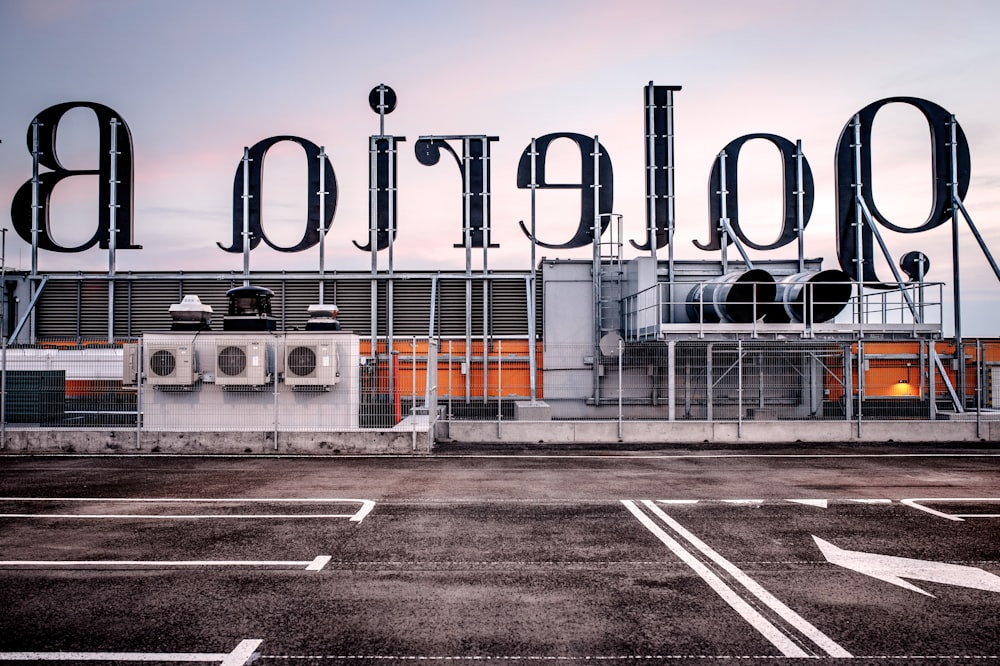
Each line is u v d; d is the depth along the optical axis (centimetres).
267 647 502
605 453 1538
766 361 1944
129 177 2278
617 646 504
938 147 2256
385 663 476
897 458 1470
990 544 786
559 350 2150
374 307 2222
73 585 639
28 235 2261
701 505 998
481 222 2253
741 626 541
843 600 600
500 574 674
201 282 2253
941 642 512
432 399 1633
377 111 2292
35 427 1549
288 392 1562
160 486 1137
